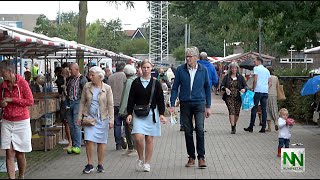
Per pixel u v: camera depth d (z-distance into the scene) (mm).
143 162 9500
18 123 8469
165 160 10664
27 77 17219
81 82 11586
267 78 15500
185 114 9711
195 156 10430
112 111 9422
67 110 11703
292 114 19109
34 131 12586
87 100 9367
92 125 9227
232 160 10695
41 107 12070
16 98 8406
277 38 17703
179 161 10531
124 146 12141
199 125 9656
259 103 16984
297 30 13883
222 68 42594
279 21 9672
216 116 21438
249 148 12391
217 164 10195
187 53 9609
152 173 9086
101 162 9352
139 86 9367
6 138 8453
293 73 21703
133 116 9453
